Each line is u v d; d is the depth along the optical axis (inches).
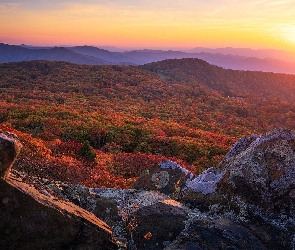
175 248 158.9
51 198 147.3
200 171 706.2
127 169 673.0
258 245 163.6
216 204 199.2
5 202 122.2
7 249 123.1
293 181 182.7
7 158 123.2
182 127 1854.1
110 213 201.3
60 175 449.4
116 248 144.3
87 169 535.8
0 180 122.2
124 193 251.8
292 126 3484.3
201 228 171.9
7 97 2837.1
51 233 130.0
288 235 169.3
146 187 284.4
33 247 127.0
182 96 4776.1
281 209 182.9
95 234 139.6
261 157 197.6
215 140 1507.1
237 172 200.1
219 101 4576.8
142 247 173.5
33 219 126.9
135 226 184.2
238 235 167.9
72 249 135.2
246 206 189.0
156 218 187.3
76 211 148.3
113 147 1011.3
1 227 121.6
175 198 238.1
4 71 5251.0
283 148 195.3
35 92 3454.7
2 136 127.5
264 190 188.2
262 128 3211.1
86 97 3631.9
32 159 465.1
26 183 148.6
